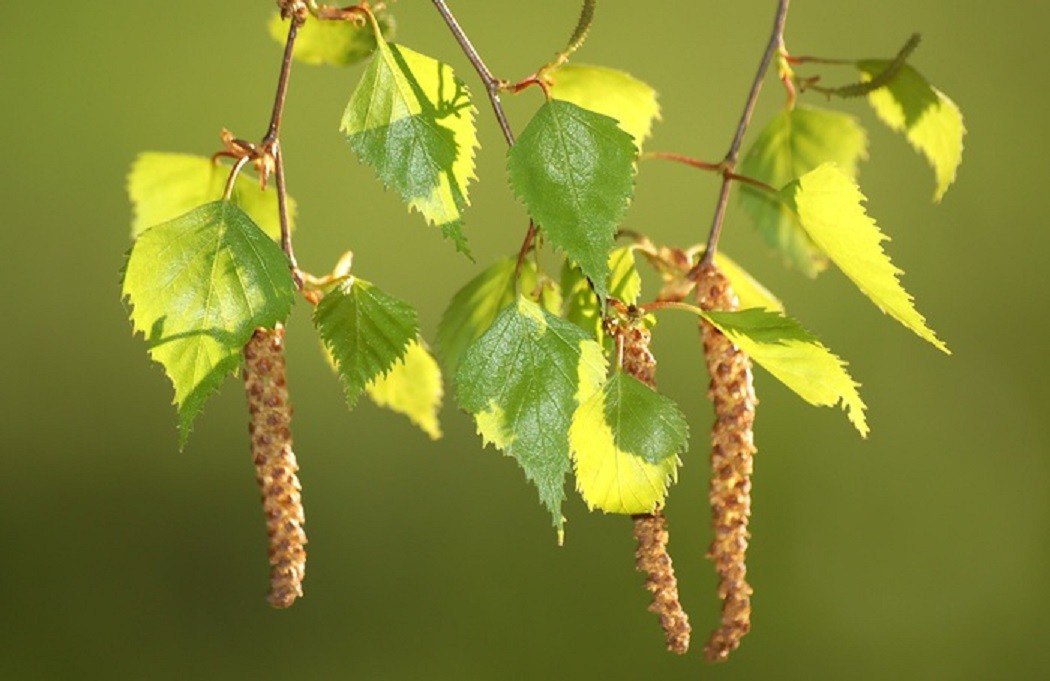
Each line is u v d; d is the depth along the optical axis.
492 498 1.80
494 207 1.78
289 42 0.81
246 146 0.81
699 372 1.83
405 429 1.79
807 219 0.81
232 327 0.79
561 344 0.80
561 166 0.79
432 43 1.81
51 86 1.84
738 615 0.82
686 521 1.80
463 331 0.87
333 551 1.75
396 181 0.80
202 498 1.80
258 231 0.80
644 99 0.87
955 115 0.87
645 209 1.83
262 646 1.76
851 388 0.81
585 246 0.79
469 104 0.80
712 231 0.84
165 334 0.79
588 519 1.79
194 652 1.78
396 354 0.81
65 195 1.84
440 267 1.78
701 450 1.81
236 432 1.81
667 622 0.80
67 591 1.77
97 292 1.83
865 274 0.81
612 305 0.81
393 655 1.76
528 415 0.79
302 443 1.77
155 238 0.79
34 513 1.79
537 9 1.84
